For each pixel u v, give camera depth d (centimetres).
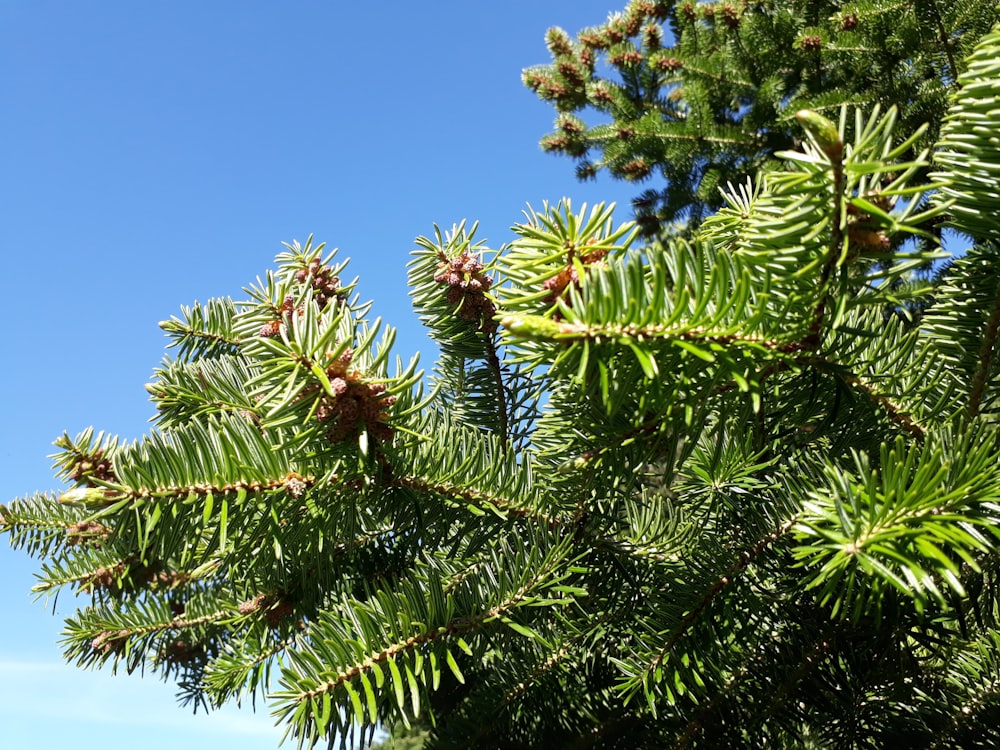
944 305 36
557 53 219
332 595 47
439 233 49
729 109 213
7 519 61
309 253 48
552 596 43
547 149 225
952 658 46
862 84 172
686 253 32
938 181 30
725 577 40
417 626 37
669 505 47
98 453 47
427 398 39
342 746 37
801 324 32
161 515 36
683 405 34
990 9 125
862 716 43
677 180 212
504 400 51
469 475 42
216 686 50
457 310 47
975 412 36
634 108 212
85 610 61
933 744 43
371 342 36
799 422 39
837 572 30
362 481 39
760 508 41
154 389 48
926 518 29
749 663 44
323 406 36
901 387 37
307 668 36
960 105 29
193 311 60
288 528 39
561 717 48
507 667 48
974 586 39
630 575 45
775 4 196
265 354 36
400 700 34
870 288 31
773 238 30
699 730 44
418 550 45
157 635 62
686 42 206
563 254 34
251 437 38
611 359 31
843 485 30
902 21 143
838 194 28
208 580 61
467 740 48
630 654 44
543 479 43
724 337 32
